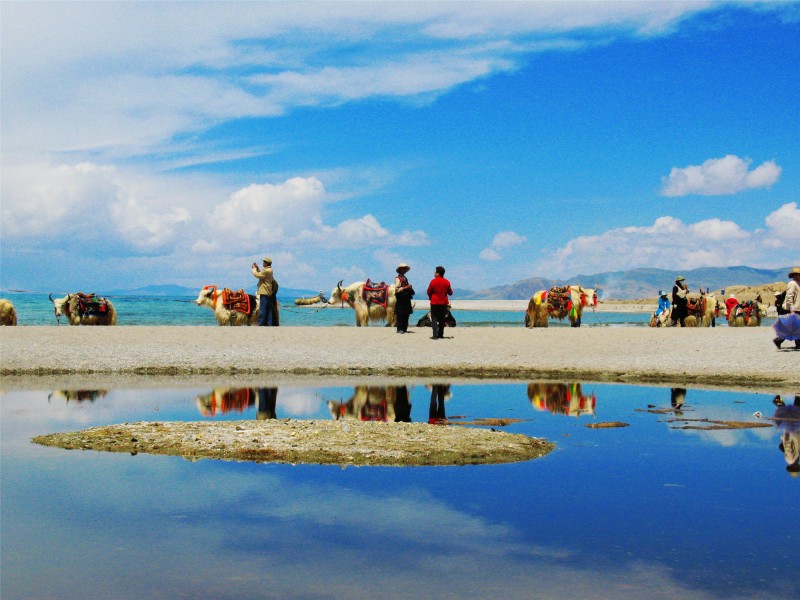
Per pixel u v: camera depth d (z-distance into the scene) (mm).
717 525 5746
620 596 4410
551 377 16266
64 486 6801
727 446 8844
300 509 6125
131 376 16062
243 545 5258
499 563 4938
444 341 20891
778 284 123875
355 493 6629
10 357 17344
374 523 5773
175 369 16719
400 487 6840
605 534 5520
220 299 25953
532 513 6051
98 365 16812
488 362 17719
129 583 4582
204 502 6312
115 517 5863
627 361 17625
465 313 76688
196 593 4438
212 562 4938
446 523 5762
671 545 5289
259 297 25156
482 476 7297
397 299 22609
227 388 14219
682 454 8375
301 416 11008
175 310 59125
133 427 9641
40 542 5297
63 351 18156
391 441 8875
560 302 27562
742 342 19750
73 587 4516
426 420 10750
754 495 6609
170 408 11688
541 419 10883
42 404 12039
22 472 7344
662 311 33125
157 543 5301
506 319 57500
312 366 17156
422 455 8164
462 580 4641
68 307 27109
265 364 17250
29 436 9227
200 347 19156
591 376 16266
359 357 18234
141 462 7816
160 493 6586
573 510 6113
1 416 10820
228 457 8055
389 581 4637
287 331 22422
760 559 5012
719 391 14086
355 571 4797
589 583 4605
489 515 5969
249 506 6195
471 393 13766
